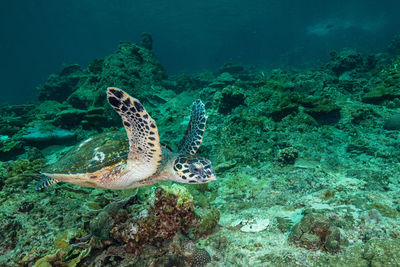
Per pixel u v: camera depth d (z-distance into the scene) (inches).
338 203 171.2
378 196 171.6
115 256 137.2
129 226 138.8
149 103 562.6
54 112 550.6
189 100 581.0
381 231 133.5
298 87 508.1
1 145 393.7
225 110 449.4
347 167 235.1
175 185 149.6
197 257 134.7
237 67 1061.8
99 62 683.4
